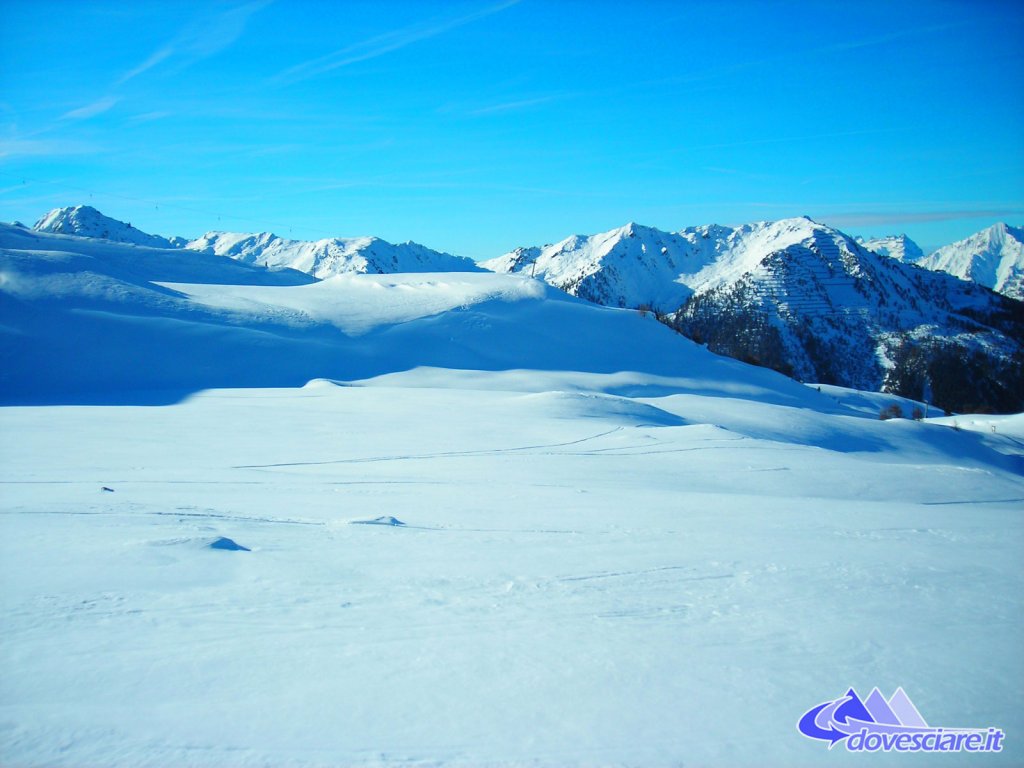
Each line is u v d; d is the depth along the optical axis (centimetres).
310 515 1218
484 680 542
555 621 679
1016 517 1484
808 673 579
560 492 1634
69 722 455
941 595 795
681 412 4119
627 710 506
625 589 796
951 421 7181
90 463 1814
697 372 7438
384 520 1154
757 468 2244
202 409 3278
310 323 6769
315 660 563
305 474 1805
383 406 3528
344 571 828
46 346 5025
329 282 8956
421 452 2302
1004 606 759
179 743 438
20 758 415
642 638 641
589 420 3262
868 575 875
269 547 923
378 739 454
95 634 591
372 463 2052
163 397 4172
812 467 2294
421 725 473
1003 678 582
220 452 2134
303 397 3988
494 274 9744
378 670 551
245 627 624
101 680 512
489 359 6656
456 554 945
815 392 8081
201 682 517
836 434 4106
